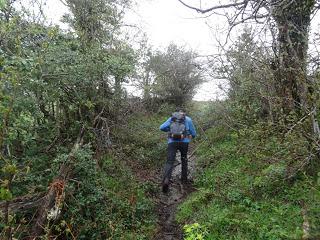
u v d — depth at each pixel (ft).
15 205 19.07
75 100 28.66
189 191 27.14
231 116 32.73
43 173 23.12
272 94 22.75
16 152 23.89
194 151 35.22
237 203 20.27
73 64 26.18
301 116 19.88
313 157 19.51
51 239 18.75
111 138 32.63
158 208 24.93
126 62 31.89
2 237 15.01
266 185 20.20
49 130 26.73
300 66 19.49
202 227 18.62
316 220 15.94
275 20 21.21
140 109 41.01
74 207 21.01
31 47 23.35
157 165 33.04
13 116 18.85
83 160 23.06
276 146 22.04
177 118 27.99
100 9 35.29
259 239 16.25
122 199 24.11
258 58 22.79
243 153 25.20
